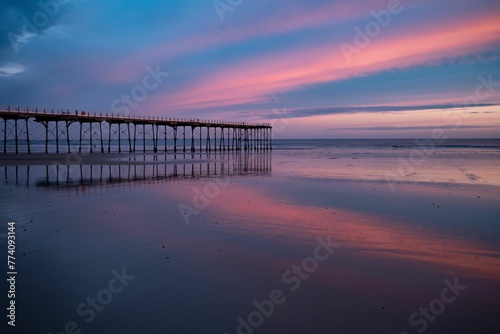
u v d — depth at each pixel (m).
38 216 12.62
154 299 6.23
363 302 6.17
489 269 7.72
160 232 10.68
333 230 11.01
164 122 56.78
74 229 10.89
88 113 47.84
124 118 52.16
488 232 10.78
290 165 36.47
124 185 20.98
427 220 12.34
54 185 20.67
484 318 5.61
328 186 20.95
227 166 35.06
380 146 104.94
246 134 78.81
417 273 7.50
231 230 10.96
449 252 8.90
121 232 10.62
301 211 13.82
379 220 12.36
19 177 24.28
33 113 41.38
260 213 13.42
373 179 24.36
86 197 16.72
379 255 8.67
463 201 16.03
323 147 100.44
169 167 33.31
